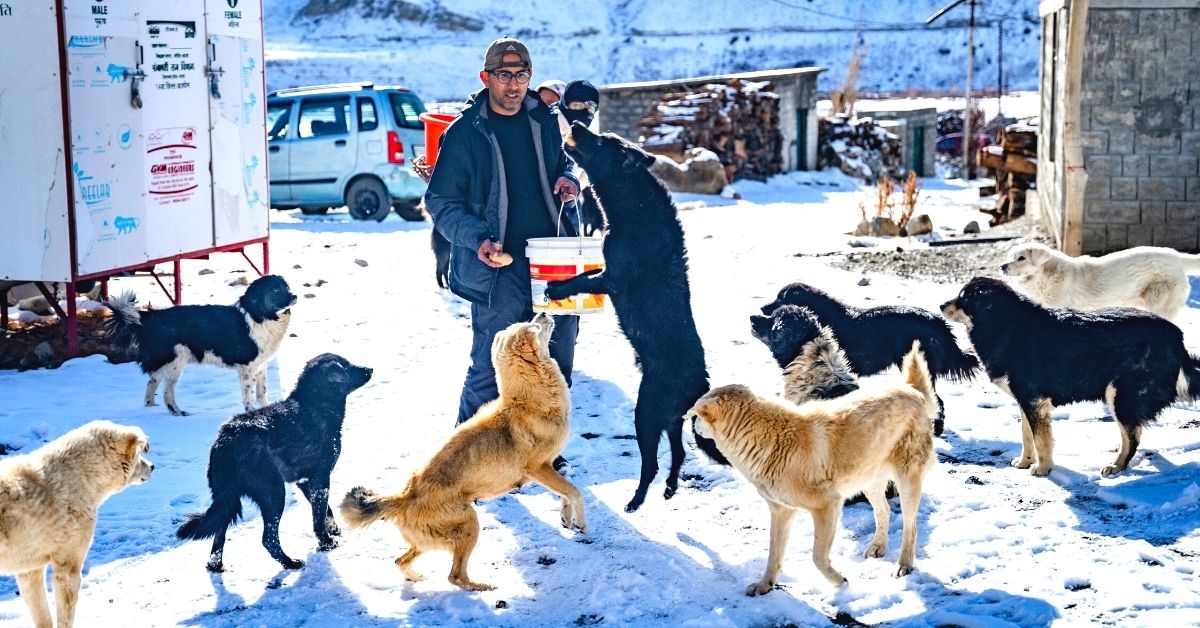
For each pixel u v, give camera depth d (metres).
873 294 11.10
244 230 11.02
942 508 5.60
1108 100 13.23
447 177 6.16
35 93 8.55
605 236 5.95
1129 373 5.94
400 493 4.78
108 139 8.98
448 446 4.85
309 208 19.81
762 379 8.12
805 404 5.06
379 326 10.09
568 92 9.16
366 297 11.45
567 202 6.41
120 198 9.17
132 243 9.34
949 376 6.67
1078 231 12.91
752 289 11.58
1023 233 15.02
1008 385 6.17
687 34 76.50
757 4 78.44
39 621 4.32
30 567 4.21
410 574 4.89
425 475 4.76
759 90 27.11
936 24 73.88
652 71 73.88
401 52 69.31
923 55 71.88
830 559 4.91
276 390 8.02
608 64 74.56
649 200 5.80
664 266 5.78
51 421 7.22
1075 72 12.54
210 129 10.32
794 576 4.88
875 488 5.04
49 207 8.70
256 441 4.94
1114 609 4.42
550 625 4.48
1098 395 6.00
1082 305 8.84
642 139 24.75
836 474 4.63
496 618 4.55
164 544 5.30
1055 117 14.13
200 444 6.79
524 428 5.00
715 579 4.89
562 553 5.20
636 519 5.62
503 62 6.09
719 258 13.76
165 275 10.76
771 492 4.68
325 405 5.21
